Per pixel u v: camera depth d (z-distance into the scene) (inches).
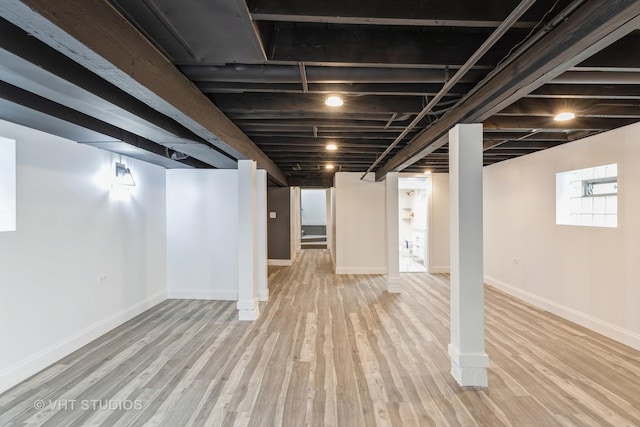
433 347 122.3
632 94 85.0
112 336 133.0
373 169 243.9
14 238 97.5
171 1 46.9
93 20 45.0
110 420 80.2
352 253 262.4
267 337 132.0
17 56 49.2
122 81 55.6
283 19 53.9
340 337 132.0
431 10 53.2
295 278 245.6
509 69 66.3
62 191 115.6
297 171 268.8
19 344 98.4
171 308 171.3
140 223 163.5
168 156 151.6
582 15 47.1
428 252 269.7
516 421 79.6
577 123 117.8
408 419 80.7
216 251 189.3
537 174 172.7
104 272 136.8
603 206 136.9
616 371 103.3
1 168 96.3
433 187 268.7
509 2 53.5
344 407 85.6
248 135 140.4
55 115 84.8
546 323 147.2
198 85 84.0
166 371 104.3
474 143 93.3
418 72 73.7
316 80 76.0
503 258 204.1
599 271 134.6
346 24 65.4
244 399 89.2
